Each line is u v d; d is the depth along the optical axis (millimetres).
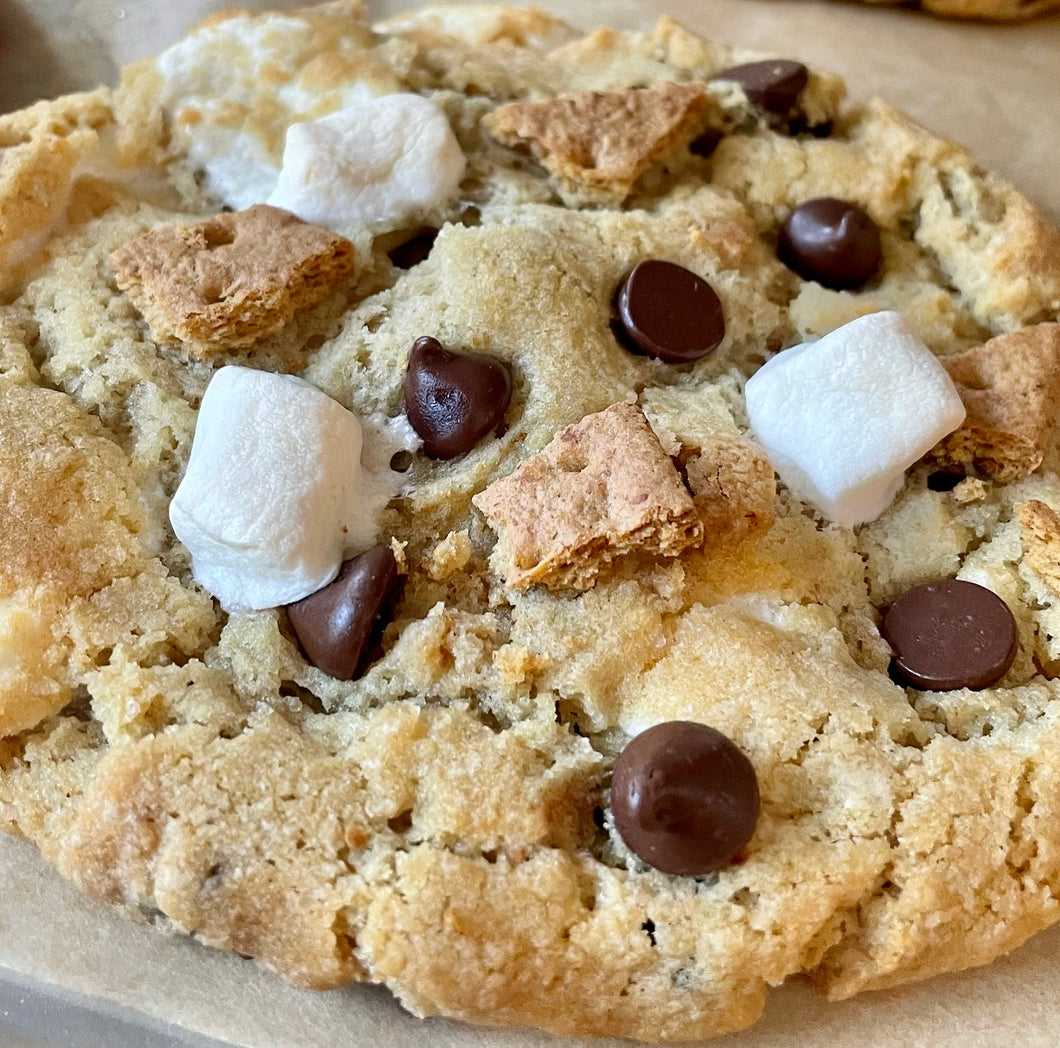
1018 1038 85
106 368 97
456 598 89
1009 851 81
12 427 92
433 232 108
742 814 76
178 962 87
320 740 83
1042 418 97
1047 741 84
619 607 86
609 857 80
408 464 94
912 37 148
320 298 101
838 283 110
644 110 112
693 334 98
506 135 111
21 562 86
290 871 78
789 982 87
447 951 76
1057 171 135
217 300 97
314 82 114
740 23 150
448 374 91
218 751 81
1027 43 147
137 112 113
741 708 83
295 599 87
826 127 121
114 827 80
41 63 148
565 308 97
